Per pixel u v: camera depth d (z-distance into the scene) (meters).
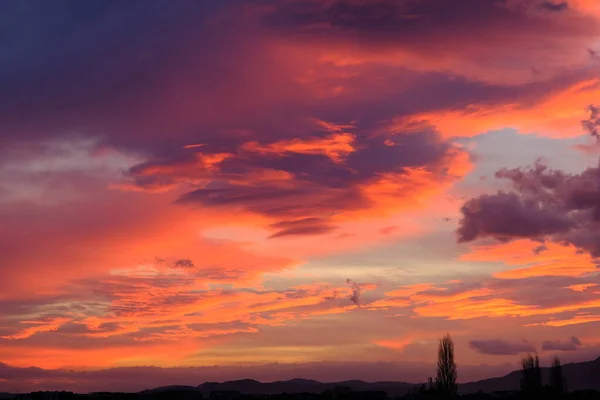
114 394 163.00
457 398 128.00
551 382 129.38
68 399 156.25
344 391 161.12
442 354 130.00
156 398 164.75
